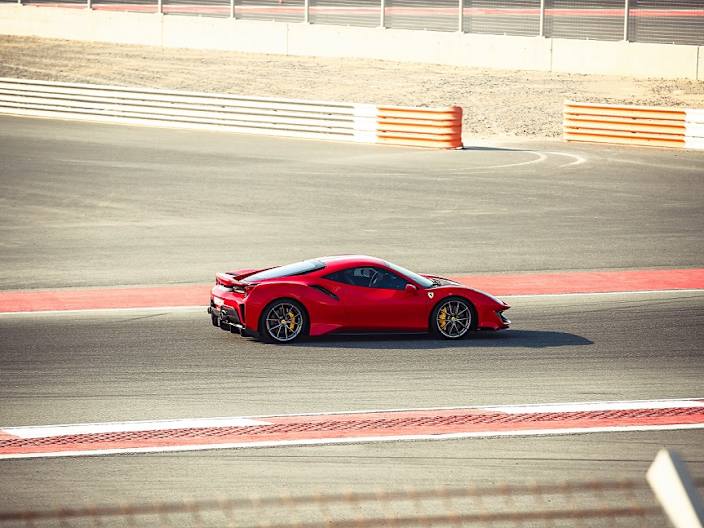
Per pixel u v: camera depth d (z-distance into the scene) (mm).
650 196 47625
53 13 98500
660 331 27031
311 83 80438
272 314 25094
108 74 84312
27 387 21406
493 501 14961
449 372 22859
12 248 37750
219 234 39906
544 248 38031
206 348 24734
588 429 18969
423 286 25891
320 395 20984
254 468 16609
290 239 39000
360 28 88188
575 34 81312
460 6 84625
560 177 51719
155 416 19500
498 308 26016
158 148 59438
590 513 14359
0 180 49875
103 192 47531
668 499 5559
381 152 59219
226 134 65875
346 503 14820
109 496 15211
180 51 92375
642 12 78938
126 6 97438
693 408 20453
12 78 76938
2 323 27375
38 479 15984
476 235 39969
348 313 25172
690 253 37719
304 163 55000
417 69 83812
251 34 91625
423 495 15242
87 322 27547
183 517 14203
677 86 76000
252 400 20609
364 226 41250
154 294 31188
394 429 18812
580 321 28094
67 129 66250
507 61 83375
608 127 62719
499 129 68000
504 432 18703
